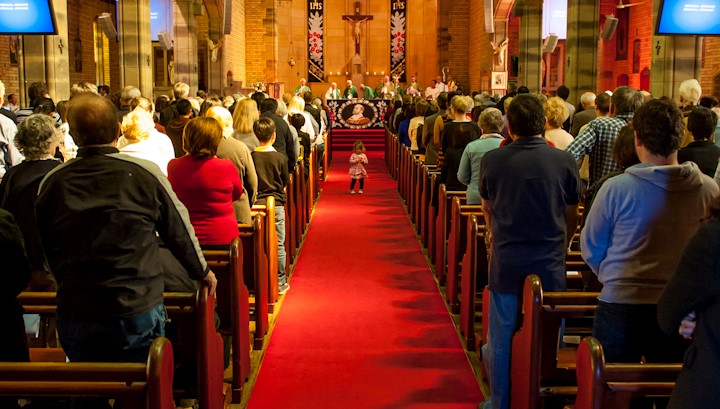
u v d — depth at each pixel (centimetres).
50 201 338
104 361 350
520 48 2188
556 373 402
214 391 424
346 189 1559
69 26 2339
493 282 434
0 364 297
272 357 602
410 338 650
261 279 614
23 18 852
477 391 539
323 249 1000
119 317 339
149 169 348
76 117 338
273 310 706
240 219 623
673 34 972
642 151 349
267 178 745
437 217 833
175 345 445
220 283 512
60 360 444
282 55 3066
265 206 705
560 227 420
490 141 638
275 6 2783
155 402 292
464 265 636
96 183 337
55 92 1076
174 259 457
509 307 428
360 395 530
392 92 2798
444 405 515
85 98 339
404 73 3238
